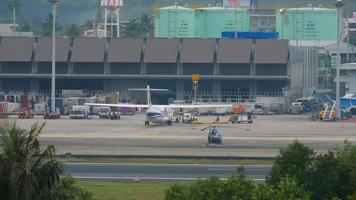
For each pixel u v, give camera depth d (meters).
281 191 173.75
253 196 173.38
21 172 144.75
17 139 148.00
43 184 147.50
